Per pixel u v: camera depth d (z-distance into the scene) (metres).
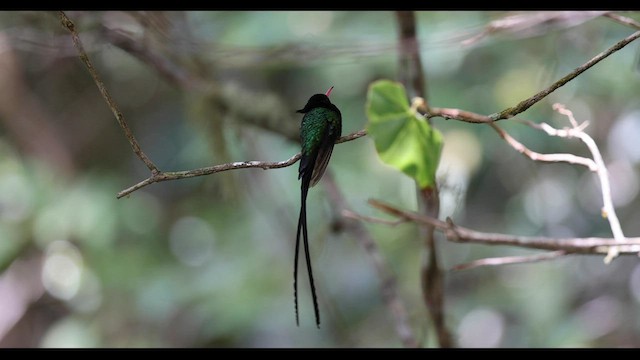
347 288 12.88
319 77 12.28
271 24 10.52
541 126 4.97
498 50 11.20
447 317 11.77
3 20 8.67
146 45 7.94
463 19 9.44
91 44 7.76
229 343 11.73
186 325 11.52
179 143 13.91
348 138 4.38
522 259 4.89
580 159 4.81
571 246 4.54
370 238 7.54
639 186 11.84
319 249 8.55
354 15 10.59
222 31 10.73
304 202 4.86
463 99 11.28
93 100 14.03
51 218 11.29
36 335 12.20
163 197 13.54
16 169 12.02
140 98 14.19
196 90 8.38
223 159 8.51
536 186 12.30
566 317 11.08
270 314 11.49
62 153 13.20
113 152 14.25
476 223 12.69
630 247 4.61
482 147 11.29
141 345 11.06
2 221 11.44
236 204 8.77
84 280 11.27
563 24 6.74
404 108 3.79
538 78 10.18
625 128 11.30
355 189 12.09
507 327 11.70
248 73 12.25
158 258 12.20
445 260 12.99
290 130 8.23
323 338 11.75
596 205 12.20
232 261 12.12
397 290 7.24
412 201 11.90
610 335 11.23
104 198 11.48
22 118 13.11
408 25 6.56
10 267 11.77
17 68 13.11
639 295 11.42
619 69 9.54
